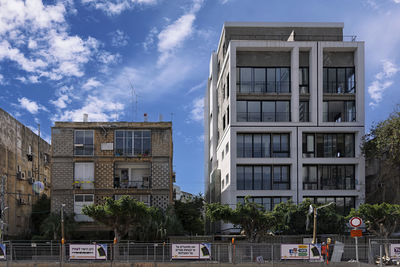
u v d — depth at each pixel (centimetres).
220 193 5206
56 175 3888
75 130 3966
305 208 3569
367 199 4369
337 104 4478
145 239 3456
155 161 3966
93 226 3806
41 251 2881
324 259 2734
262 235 3394
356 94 4412
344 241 3441
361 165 4269
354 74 4494
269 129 4328
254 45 4412
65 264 2677
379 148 3953
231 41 4406
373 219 3247
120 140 3988
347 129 4331
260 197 4244
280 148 4400
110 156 3944
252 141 4409
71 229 3597
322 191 4228
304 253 2736
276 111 4472
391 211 3189
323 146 4409
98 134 3984
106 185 3903
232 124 4325
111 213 3188
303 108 4462
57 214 3747
